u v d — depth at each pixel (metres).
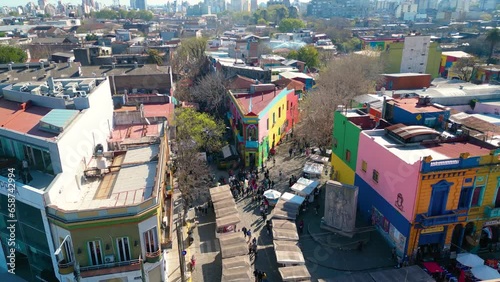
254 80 71.62
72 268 24.64
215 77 73.44
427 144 37.50
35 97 34.53
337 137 47.28
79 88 36.91
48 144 25.83
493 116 51.69
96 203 25.94
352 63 85.19
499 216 33.16
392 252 34.56
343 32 185.00
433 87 72.31
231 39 154.25
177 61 99.94
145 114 49.50
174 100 65.25
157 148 35.72
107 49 109.00
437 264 32.22
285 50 135.75
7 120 31.23
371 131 41.22
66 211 23.41
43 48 117.88
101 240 24.53
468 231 34.75
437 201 32.44
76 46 120.88
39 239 26.31
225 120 67.19
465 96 56.12
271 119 56.91
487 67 82.81
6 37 142.00
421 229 32.69
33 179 26.61
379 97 56.69
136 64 74.56
